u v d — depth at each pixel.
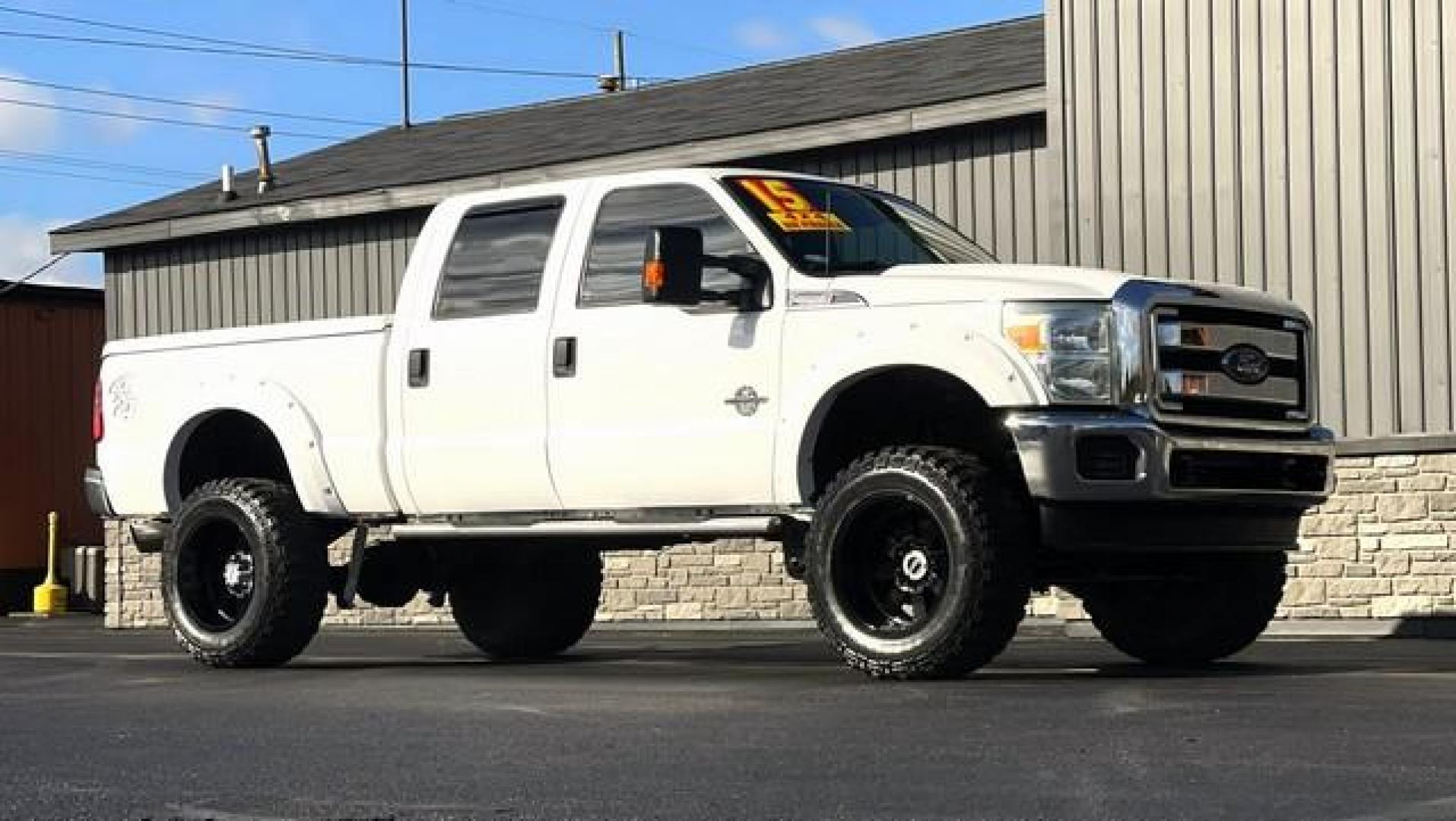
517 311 9.06
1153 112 13.14
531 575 10.88
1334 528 12.49
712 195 8.59
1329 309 12.45
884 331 7.88
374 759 5.95
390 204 18.34
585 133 18.75
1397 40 12.23
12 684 9.07
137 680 9.18
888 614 7.89
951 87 15.28
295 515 9.74
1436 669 8.59
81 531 26.17
